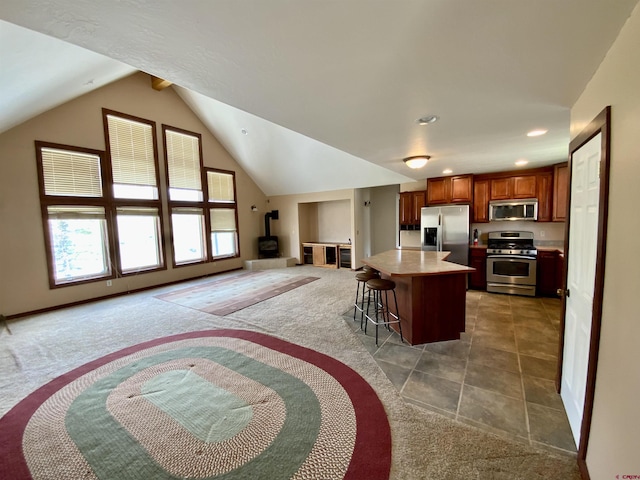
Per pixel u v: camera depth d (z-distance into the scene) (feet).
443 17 3.64
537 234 17.04
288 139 20.70
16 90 9.62
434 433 6.01
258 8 3.41
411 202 20.77
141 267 18.98
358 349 9.98
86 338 11.21
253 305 15.16
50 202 14.83
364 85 5.67
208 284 20.24
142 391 7.67
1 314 13.43
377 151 11.51
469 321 12.36
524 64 4.89
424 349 9.91
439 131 8.83
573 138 6.73
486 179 17.16
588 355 5.24
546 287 15.65
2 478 5.11
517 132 8.95
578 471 5.03
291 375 8.35
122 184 17.80
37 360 9.50
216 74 5.16
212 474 5.14
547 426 6.16
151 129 19.30
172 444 5.84
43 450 5.74
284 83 5.55
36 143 14.30
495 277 16.51
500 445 5.66
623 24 3.79
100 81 14.51
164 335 11.44
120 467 5.31
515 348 9.83
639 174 3.35
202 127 22.80
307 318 13.11
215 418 6.58
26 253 14.14
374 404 6.98
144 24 3.70
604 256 4.34
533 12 3.54
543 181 15.62
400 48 4.39
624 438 3.59
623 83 3.85
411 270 10.11
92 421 6.54
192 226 22.31
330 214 28.40
